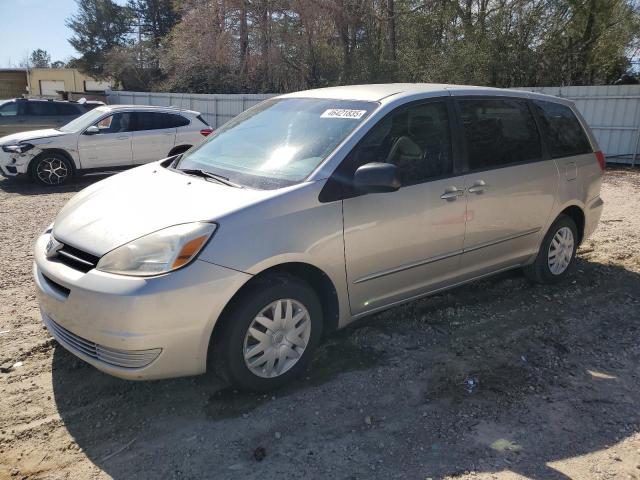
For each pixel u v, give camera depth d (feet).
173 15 149.69
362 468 8.96
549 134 15.98
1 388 11.02
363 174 10.89
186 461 9.05
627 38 57.62
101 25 147.95
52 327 10.80
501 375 11.89
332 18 64.75
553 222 16.17
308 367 11.98
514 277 17.60
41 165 35.40
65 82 160.86
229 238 9.89
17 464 8.96
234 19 72.18
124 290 9.24
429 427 10.06
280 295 10.59
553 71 58.23
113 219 10.61
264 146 12.84
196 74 85.15
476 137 13.93
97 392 10.95
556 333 13.94
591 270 18.54
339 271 11.37
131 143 37.76
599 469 9.04
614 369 12.32
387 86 14.17
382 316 14.47
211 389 11.07
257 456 9.16
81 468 8.90
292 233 10.54
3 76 158.30
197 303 9.55
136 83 123.95
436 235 12.96
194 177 12.17
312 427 9.99
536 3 56.90
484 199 13.82
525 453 9.39
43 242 11.60
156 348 9.43
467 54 55.88
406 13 64.18
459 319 14.55
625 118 47.34
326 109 13.08
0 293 15.97
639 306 15.74
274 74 73.26
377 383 11.44
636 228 24.29
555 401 11.00
